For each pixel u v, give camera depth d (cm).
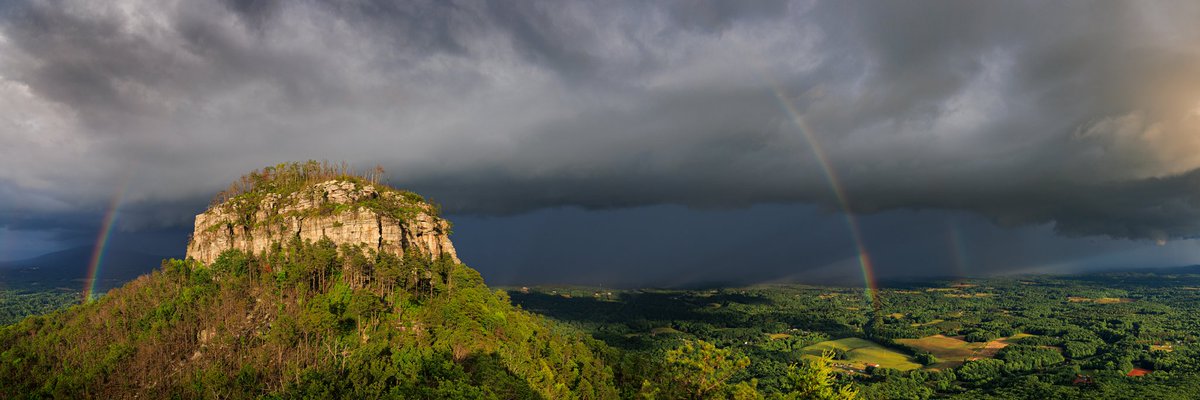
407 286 19912
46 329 19538
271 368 15288
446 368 14925
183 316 18238
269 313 18238
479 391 13875
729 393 15962
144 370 15825
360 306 17638
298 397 13725
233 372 15362
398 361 15038
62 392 15162
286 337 16262
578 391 16862
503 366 15838
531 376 16062
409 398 13662
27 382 15925
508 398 14375
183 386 14912
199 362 16212
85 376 15562
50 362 17000
